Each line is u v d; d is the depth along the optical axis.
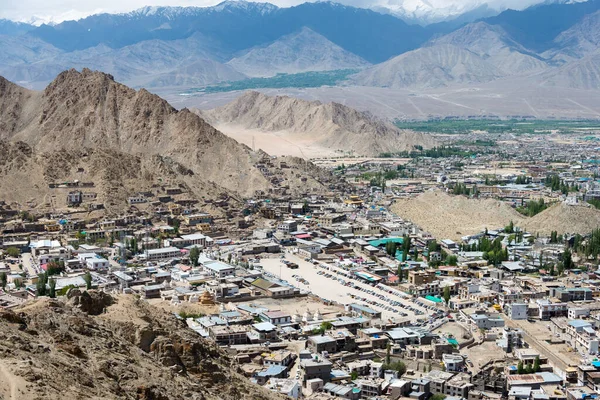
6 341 180.88
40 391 160.00
